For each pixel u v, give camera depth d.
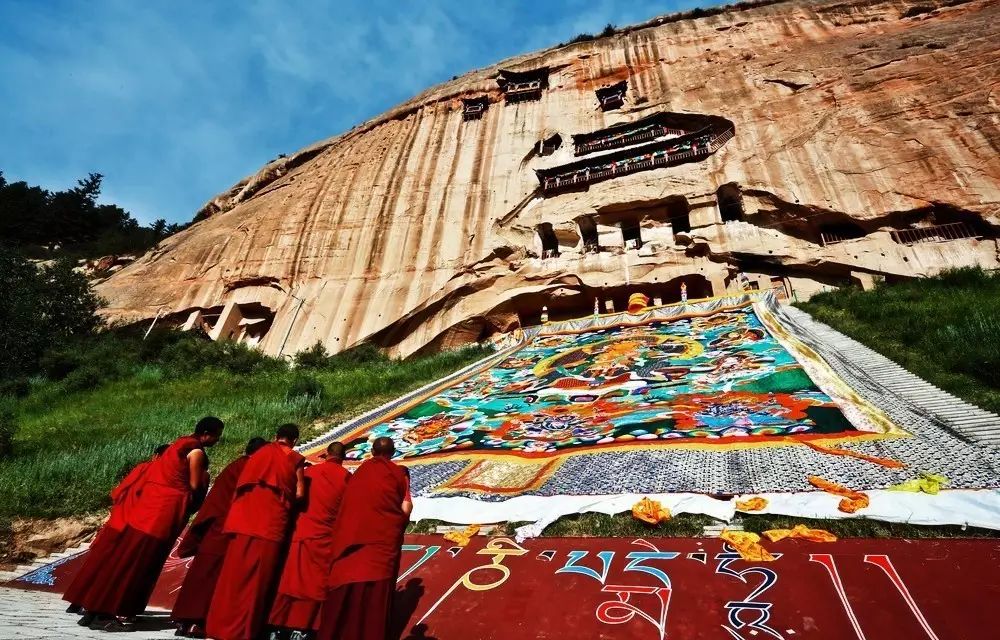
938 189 16.97
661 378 11.59
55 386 17.69
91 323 24.91
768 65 25.05
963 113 18.16
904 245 16.88
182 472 4.17
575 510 5.37
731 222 20.22
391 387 15.38
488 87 32.31
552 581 4.06
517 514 5.55
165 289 27.61
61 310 23.77
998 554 3.68
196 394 15.74
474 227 24.72
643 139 25.22
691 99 25.50
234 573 3.41
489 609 3.74
